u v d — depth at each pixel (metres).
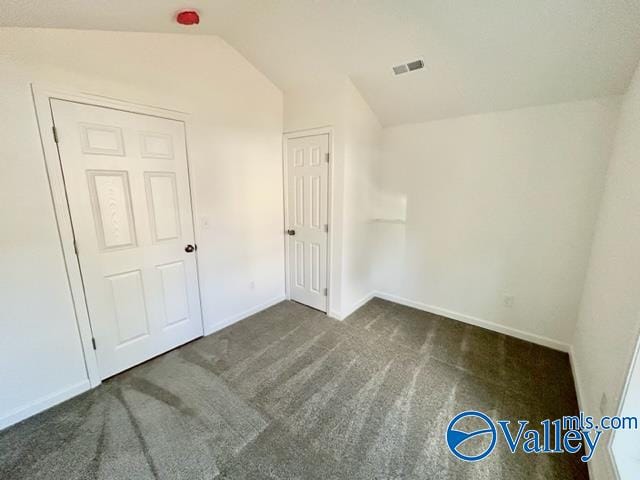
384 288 3.53
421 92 2.50
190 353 2.38
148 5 1.57
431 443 1.54
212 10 1.87
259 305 3.17
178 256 2.38
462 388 1.97
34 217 1.65
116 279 2.03
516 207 2.52
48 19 1.48
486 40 1.85
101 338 1.99
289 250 3.35
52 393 1.79
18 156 1.57
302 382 2.02
